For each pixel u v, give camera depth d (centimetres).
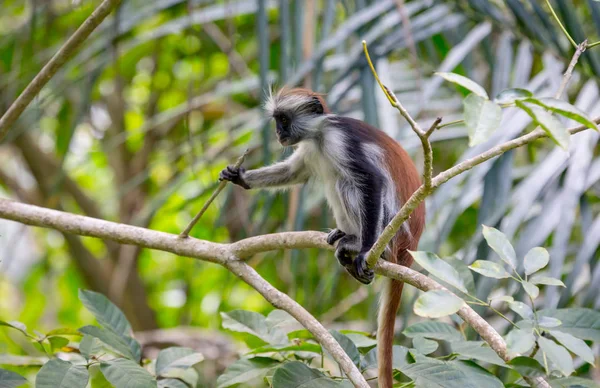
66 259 1673
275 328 602
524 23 811
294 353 582
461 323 580
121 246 1482
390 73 920
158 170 1569
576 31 790
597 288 654
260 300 1552
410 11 843
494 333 453
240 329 597
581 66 814
